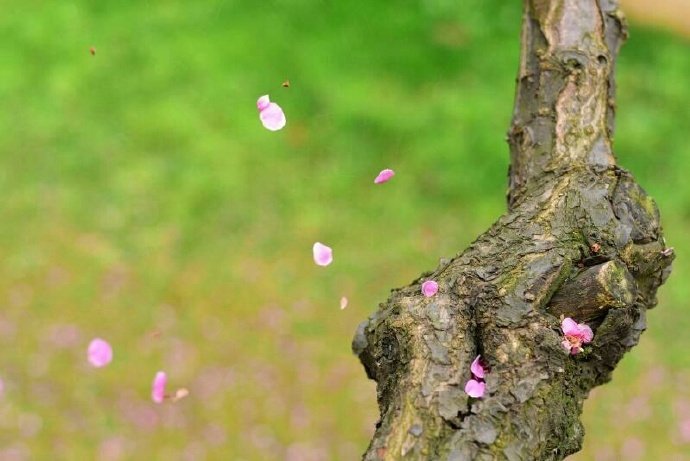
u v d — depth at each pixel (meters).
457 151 8.98
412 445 1.21
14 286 7.55
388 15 10.67
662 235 1.58
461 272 1.44
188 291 7.64
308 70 9.95
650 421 6.59
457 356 1.32
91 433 6.27
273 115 1.68
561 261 1.43
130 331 7.21
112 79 9.91
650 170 8.95
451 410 1.25
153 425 6.38
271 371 6.91
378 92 9.73
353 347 1.53
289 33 10.43
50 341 7.04
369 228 8.38
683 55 10.30
